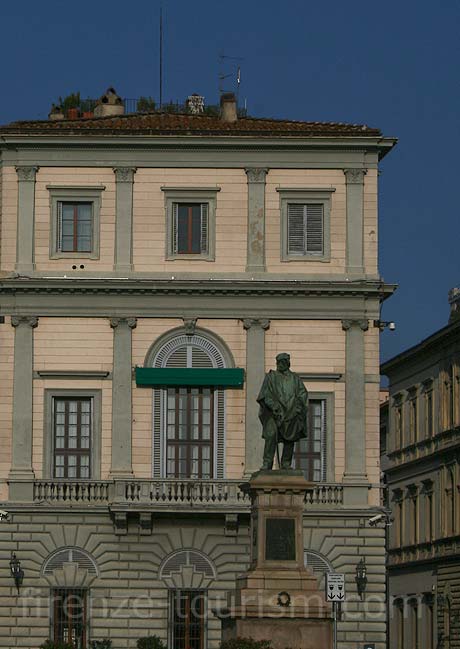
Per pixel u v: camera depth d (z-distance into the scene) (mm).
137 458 64125
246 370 64562
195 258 65250
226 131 65312
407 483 93562
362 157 65875
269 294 64812
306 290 64625
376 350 64938
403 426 95500
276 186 65688
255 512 49625
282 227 65500
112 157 65562
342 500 63875
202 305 64812
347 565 63469
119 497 63094
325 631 47938
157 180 65688
